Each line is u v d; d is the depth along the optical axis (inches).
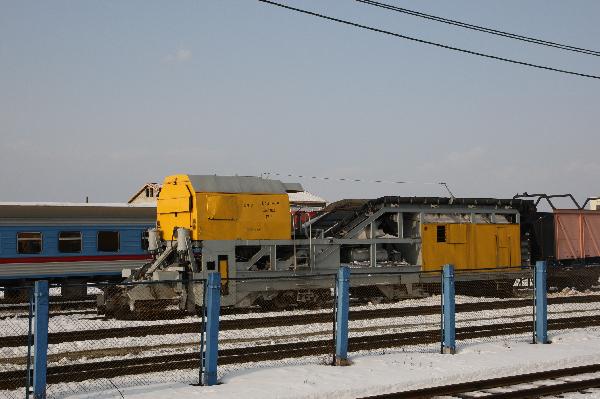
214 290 454.6
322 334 674.8
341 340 515.2
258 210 916.0
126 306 819.4
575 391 437.4
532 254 1225.4
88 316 830.5
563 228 1253.7
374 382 453.1
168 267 858.8
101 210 1122.0
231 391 426.0
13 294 1053.8
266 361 544.4
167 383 457.4
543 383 459.5
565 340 650.2
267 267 924.6
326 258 956.6
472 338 670.5
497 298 1120.2
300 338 655.1
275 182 951.0
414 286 1037.8
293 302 928.9
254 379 461.1
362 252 1015.0
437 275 1050.7
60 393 426.0
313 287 936.9
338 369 498.3
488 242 1105.4
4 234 1032.2
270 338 642.8
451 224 1071.0
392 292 1012.5
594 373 494.9
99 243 1120.8
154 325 665.6
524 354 565.9
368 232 1018.1
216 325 453.1
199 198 876.6
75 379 469.4
